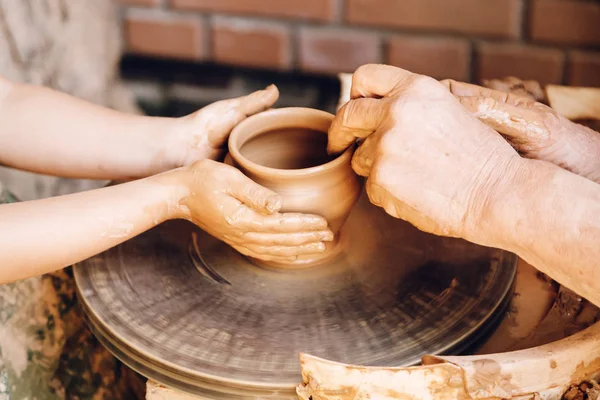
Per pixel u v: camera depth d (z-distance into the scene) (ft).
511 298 3.06
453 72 7.22
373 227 3.41
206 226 3.01
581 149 2.98
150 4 7.16
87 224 2.85
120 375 4.07
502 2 6.79
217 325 2.86
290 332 2.82
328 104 7.50
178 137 3.55
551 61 7.01
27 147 3.51
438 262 3.16
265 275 3.16
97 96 6.51
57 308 3.72
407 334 2.77
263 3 7.09
